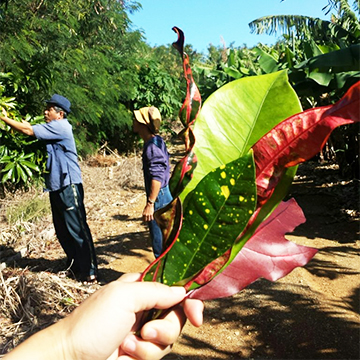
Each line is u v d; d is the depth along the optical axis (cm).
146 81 999
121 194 625
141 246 400
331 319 248
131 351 55
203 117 47
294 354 219
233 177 43
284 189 45
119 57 918
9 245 386
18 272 316
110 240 423
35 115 353
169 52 1797
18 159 290
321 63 376
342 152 634
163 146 268
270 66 565
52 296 274
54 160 293
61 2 659
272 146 43
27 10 610
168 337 54
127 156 971
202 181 44
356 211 465
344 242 387
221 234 45
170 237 47
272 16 646
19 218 434
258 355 220
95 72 754
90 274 308
